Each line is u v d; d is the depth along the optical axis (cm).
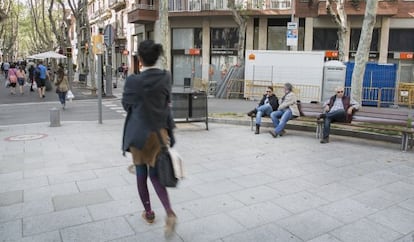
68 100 1891
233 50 2880
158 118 363
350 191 532
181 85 2995
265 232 402
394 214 454
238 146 805
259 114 948
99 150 754
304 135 938
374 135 880
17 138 882
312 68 1845
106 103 1816
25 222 419
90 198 491
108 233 394
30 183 549
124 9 4047
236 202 483
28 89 2603
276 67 1898
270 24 2775
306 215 446
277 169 634
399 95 1877
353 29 2577
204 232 399
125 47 4050
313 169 638
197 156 715
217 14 2764
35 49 6675
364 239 390
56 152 737
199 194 509
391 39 2536
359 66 1084
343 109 859
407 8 2469
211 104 1705
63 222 420
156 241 378
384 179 589
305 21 2625
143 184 400
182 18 2927
